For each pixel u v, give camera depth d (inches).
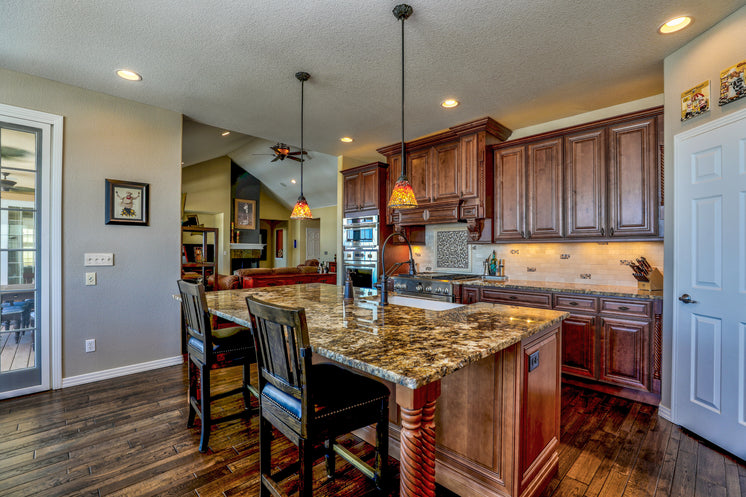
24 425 89.7
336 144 184.1
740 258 76.7
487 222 152.9
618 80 110.1
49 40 89.2
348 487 68.9
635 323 106.0
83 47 92.4
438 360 43.6
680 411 91.2
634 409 101.4
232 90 118.1
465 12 77.9
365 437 85.0
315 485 69.2
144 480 69.1
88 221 118.2
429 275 163.8
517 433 58.2
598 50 93.4
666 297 97.2
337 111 136.7
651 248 120.4
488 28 83.8
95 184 119.5
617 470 72.9
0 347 105.0
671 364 95.1
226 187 425.7
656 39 88.2
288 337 48.7
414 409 43.5
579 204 126.1
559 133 130.9
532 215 138.1
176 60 99.1
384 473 61.7
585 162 124.9
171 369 131.8
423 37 87.7
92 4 75.4
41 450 78.8
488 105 129.6
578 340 116.3
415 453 43.5
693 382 87.7
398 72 105.5
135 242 128.0
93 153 119.1
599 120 120.6
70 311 114.9
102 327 121.0
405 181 86.9
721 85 81.0
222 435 86.1
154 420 92.9
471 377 64.3
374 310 78.5
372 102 127.6
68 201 114.5
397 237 188.5
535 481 63.9
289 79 110.3
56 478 69.4
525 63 100.1
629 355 106.8
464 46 91.7
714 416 81.8
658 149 109.8
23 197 108.3
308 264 421.7
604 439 85.0
